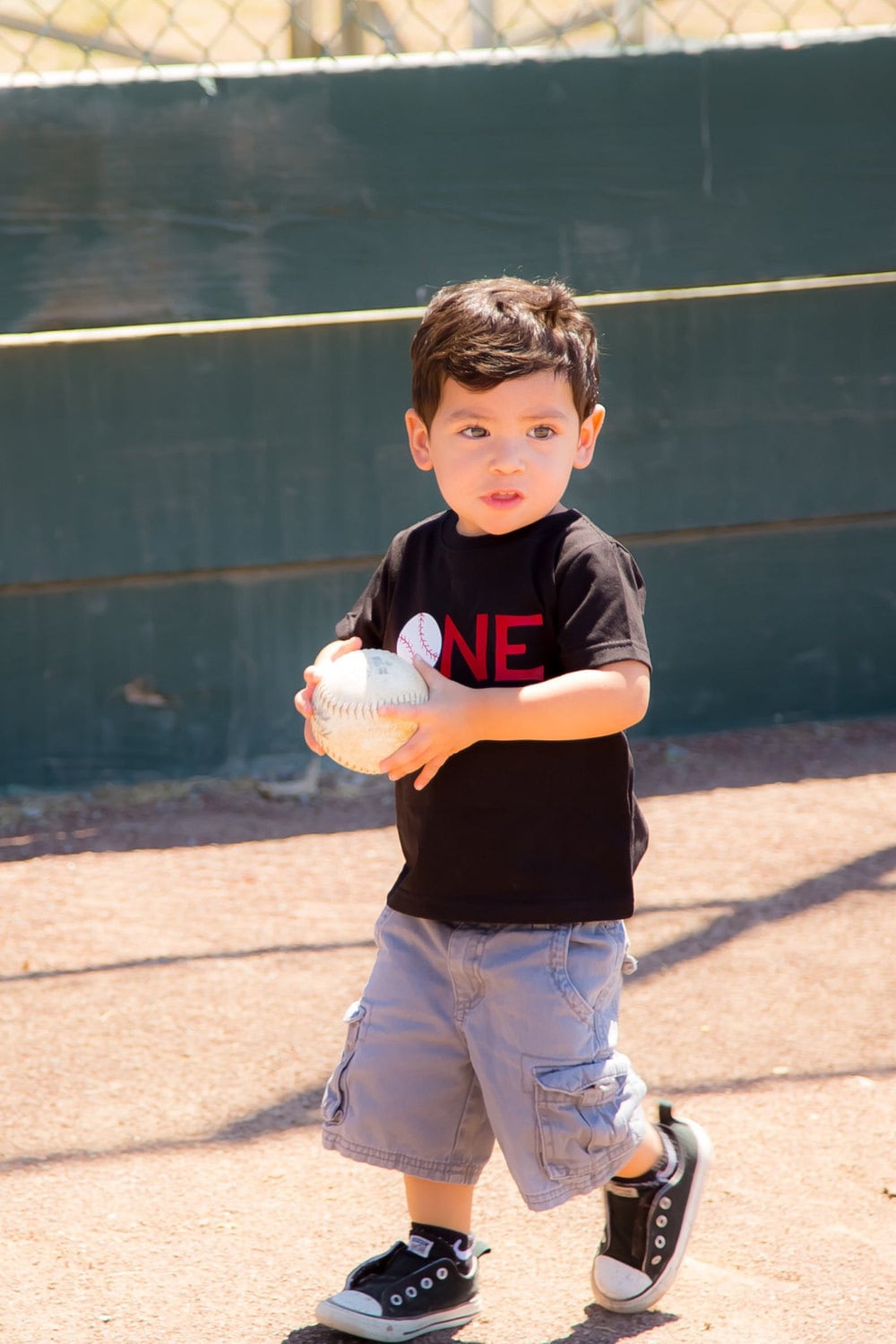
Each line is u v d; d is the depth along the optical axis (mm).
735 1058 4359
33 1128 4020
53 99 6383
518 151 6816
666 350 7105
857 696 7727
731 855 6051
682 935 5285
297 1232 3508
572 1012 2928
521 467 2883
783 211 7105
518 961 2928
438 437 2967
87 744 6965
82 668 6891
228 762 7125
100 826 6594
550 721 2822
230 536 6867
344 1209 3613
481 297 2969
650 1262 3133
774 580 7512
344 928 5453
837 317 7238
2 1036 4602
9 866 6152
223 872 6051
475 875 2975
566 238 6949
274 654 7066
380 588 3268
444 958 3014
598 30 8906
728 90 6949
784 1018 4621
